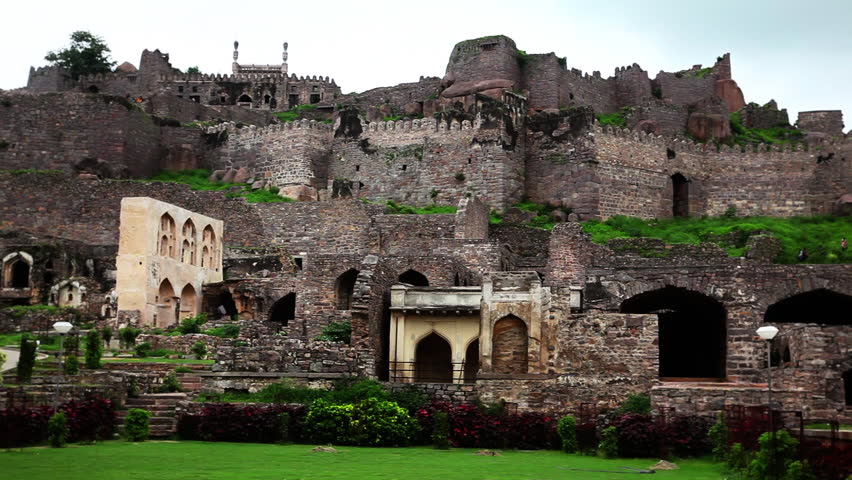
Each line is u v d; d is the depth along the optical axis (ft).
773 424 91.86
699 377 160.25
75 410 109.81
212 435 116.57
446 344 157.38
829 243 227.61
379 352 157.69
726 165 257.55
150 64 351.87
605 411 123.54
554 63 286.25
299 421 118.32
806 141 263.49
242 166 272.10
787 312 166.71
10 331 187.01
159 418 118.73
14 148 263.90
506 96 263.90
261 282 200.44
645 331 128.06
